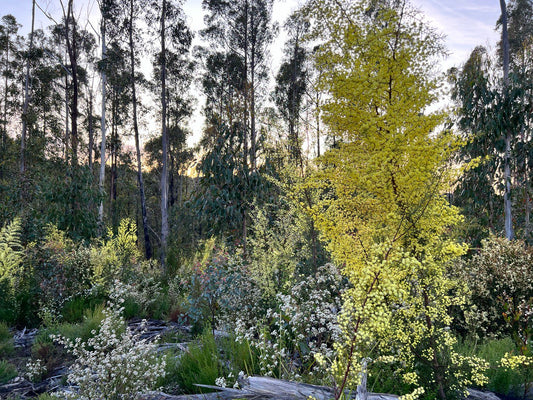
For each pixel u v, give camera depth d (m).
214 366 3.40
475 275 5.09
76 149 10.73
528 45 10.34
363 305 2.08
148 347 3.47
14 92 25.00
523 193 10.50
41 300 6.12
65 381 3.93
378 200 3.01
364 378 2.51
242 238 7.50
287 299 3.79
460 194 10.35
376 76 2.79
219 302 5.06
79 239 9.62
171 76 21.70
